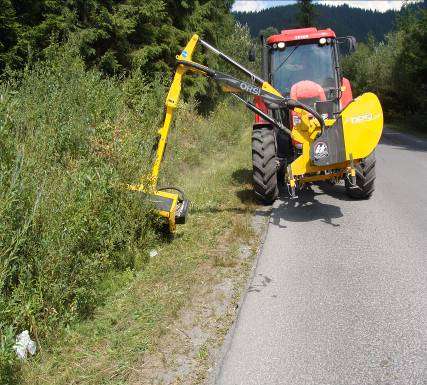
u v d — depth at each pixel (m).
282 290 4.21
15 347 3.09
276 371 3.10
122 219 4.67
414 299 3.96
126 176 4.77
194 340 3.46
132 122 5.80
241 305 3.94
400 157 12.16
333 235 5.59
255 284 4.34
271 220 6.25
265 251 5.14
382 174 9.38
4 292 3.34
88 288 3.82
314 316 3.75
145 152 5.16
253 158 6.81
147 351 3.33
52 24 9.43
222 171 8.94
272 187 6.80
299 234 5.67
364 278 4.39
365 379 3.00
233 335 3.51
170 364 3.18
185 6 14.48
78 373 3.10
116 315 3.77
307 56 7.57
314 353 3.28
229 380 3.03
